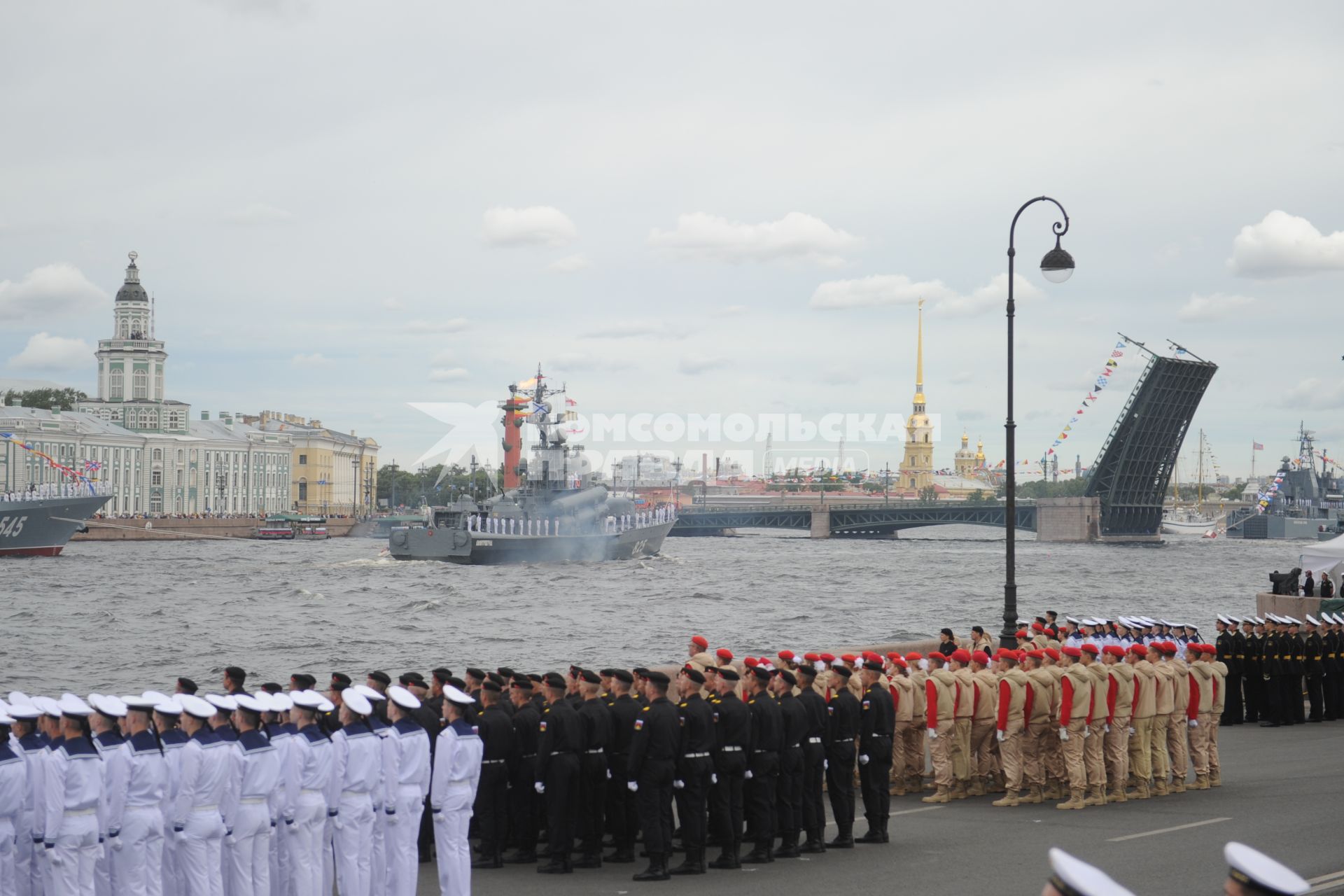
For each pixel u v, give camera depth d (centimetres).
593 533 12525
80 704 1377
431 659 6216
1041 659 2292
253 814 1444
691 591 10294
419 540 11981
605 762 1811
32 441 18500
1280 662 3272
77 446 19475
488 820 1816
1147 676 2275
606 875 1762
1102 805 2217
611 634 7281
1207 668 2373
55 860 1322
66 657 6231
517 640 6988
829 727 1920
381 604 8906
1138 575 13162
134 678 5591
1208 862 1733
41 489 14712
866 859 1831
